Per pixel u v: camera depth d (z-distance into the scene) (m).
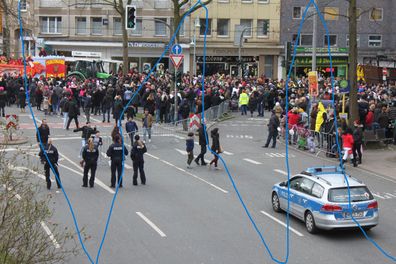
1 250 9.73
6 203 11.08
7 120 27.62
